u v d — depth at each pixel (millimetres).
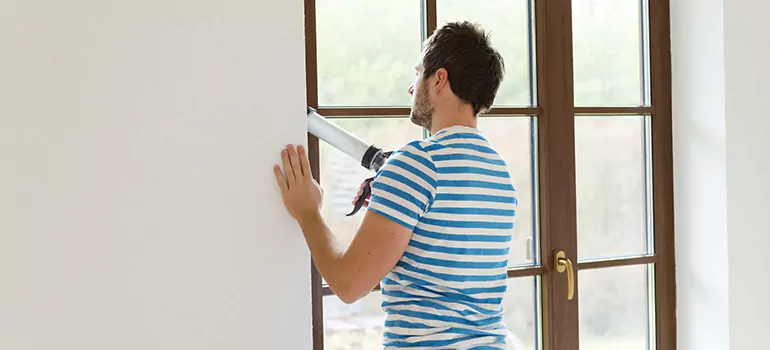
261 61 1449
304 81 1487
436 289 1379
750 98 2191
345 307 1909
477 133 1425
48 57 1306
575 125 2203
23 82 1294
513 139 2111
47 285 1317
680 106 2301
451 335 1369
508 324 2121
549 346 2137
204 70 1405
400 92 1972
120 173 1354
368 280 1308
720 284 2201
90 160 1336
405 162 1334
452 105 1440
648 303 2342
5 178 1290
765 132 2223
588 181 2236
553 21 2131
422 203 1321
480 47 1430
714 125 2189
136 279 1368
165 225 1385
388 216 1304
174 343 1396
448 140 1381
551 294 2135
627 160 2295
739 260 2189
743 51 2178
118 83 1349
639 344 2336
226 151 1424
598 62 2230
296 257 1483
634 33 2289
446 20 2008
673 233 2346
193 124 1399
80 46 1323
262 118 1450
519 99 2117
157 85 1373
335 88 1889
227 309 1432
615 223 2281
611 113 2230
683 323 2338
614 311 2285
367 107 1905
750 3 2184
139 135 1364
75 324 1335
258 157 1449
